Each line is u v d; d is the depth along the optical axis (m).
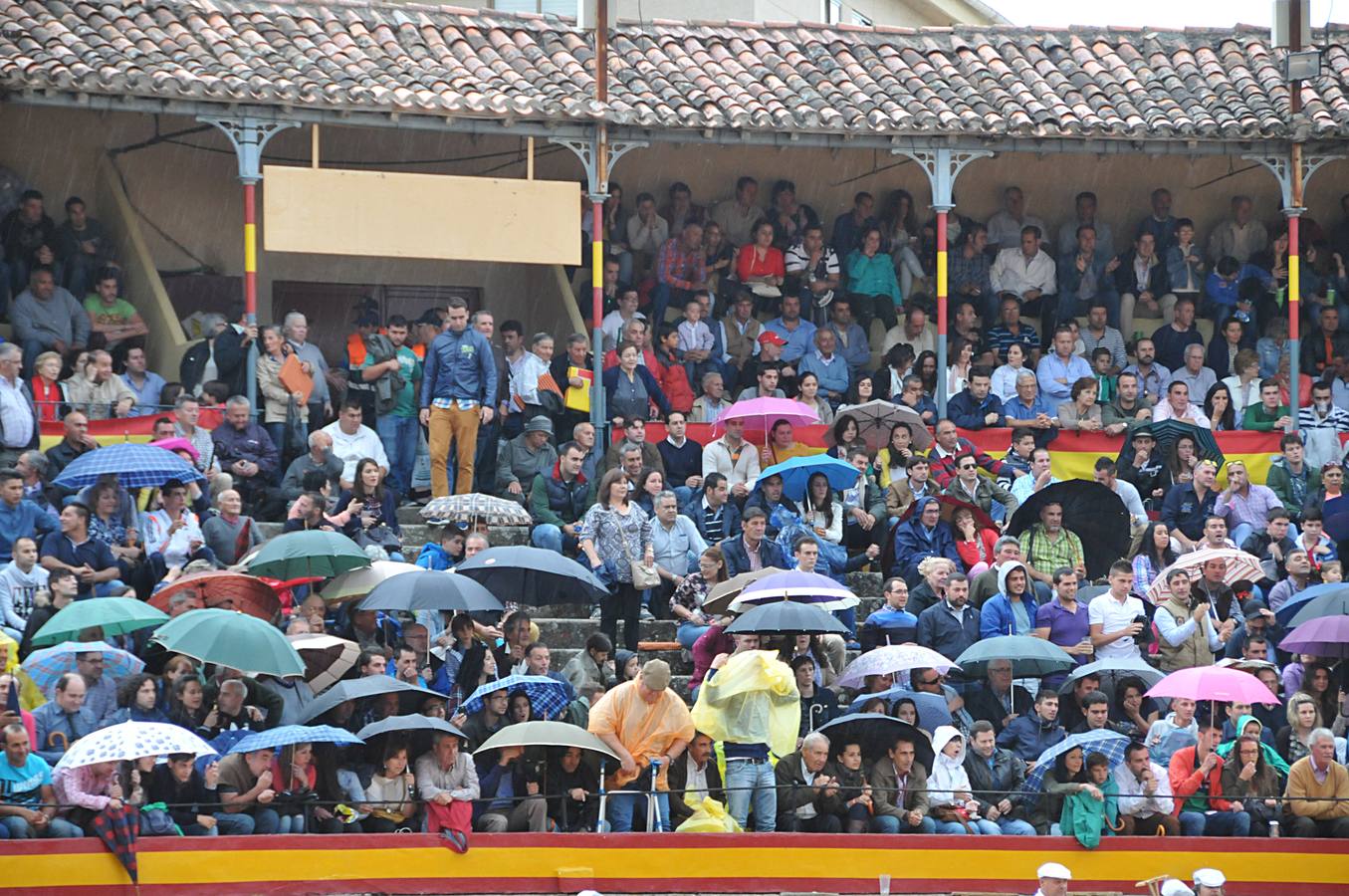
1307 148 66.00
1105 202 74.75
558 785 45.31
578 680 48.75
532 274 72.44
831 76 67.50
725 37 69.38
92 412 58.69
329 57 63.34
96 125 67.44
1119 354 69.50
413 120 61.25
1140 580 56.56
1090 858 45.94
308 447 60.16
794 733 45.78
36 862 40.00
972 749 46.81
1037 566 56.31
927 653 47.94
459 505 53.28
